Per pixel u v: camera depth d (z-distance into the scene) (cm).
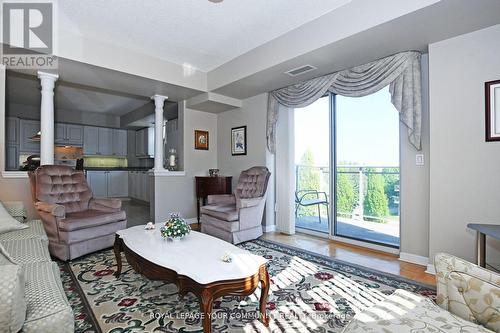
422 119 270
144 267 182
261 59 320
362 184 340
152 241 211
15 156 605
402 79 270
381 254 300
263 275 165
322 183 387
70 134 687
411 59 265
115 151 772
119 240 235
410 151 278
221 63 375
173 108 570
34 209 324
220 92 414
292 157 397
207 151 498
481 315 101
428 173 266
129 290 209
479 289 103
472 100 225
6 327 85
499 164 213
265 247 325
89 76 336
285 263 269
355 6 232
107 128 756
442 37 237
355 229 348
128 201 723
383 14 214
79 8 241
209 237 224
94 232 289
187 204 469
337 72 325
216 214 344
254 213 354
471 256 225
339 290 209
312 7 244
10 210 255
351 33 235
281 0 233
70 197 324
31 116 614
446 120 238
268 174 375
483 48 221
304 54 275
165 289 211
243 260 170
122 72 322
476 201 223
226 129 492
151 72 346
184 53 341
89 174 689
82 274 240
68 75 333
